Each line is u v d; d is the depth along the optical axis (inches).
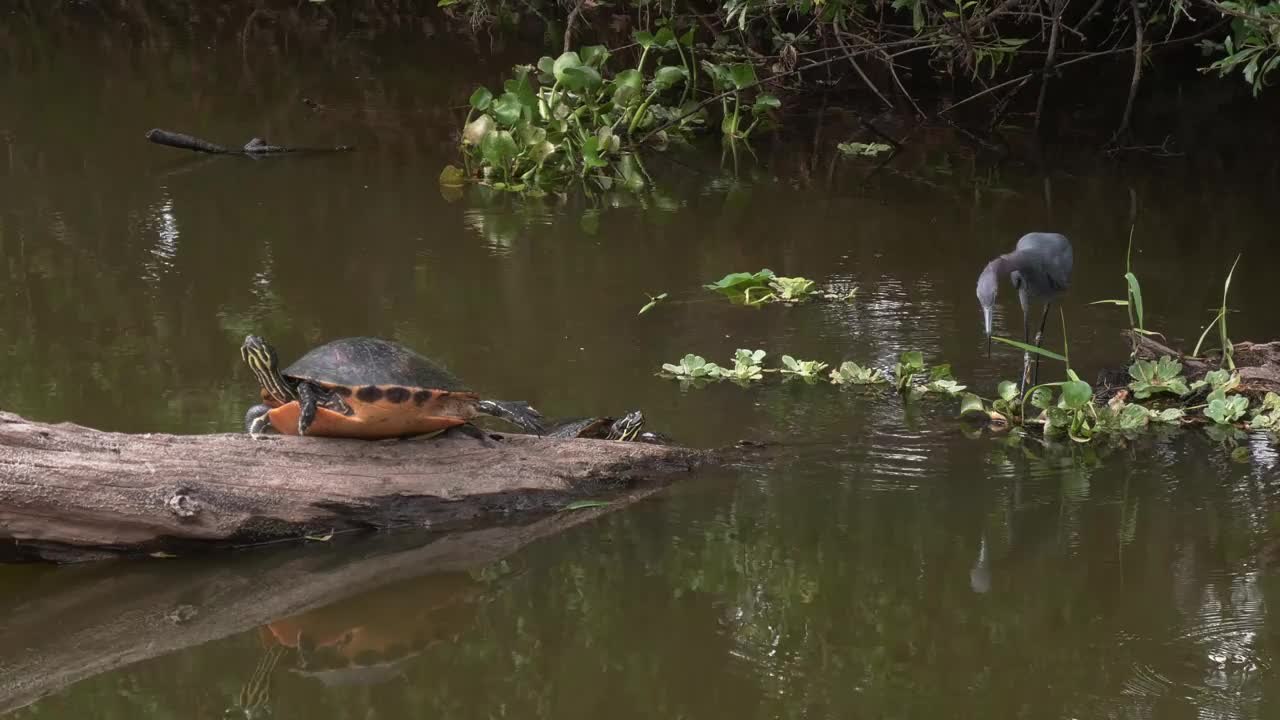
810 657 183.5
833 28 587.2
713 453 253.8
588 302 345.1
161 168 482.6
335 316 326.0
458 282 359.3
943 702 170.2
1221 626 188.7
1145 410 271.3
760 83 602.9
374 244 395.5
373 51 712.4
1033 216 441.1
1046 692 172.6
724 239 411.2
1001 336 323.0
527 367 294.7
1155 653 181.8
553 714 169.0
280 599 204.2
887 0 601.0
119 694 175.6
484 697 174.2
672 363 302.4
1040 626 189.9
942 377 290.8
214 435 222.7
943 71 642.2
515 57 694.5
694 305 344.8
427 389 219.3
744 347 314.0
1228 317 334.6
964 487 240.8
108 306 331.0
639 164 507.5
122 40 734.5
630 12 728.3
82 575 211.6
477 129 495.8
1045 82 581.0
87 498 207.2
